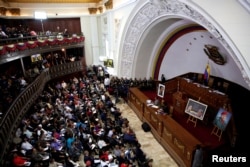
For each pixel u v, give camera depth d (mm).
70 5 20594
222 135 8789
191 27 11750
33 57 17016
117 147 8227
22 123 9258
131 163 7391
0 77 12016
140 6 11883
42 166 7344
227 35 5988
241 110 9523
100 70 19766
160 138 9562
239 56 5773
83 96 13453
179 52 14289
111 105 12414
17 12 18453
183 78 13711
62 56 20125
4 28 13750
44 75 15359
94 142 8758
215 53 10977
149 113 10797
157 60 16172
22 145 7738
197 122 10047
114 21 17250
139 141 9852
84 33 21875
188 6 7539
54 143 8297
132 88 14141
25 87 10758
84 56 22562
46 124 9570
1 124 6898
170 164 8227
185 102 10633
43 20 19953
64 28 21172
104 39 21469
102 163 7250
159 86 12711
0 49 10648
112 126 9805
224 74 11250
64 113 10656
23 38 13961
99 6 20812
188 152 7488
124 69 17188
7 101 8891
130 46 15438
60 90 15344
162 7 9875
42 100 12859
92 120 10133
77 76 20844
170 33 13719
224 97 9969
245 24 5434
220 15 6102
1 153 6523
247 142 7848
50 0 19531
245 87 9961
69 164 7375
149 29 13133
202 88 11625
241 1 5289
